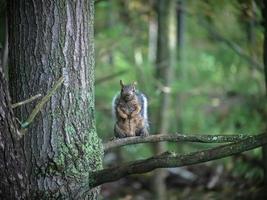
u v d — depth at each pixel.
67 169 6.05
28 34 6.16
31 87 6.15
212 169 15.01
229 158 14.41
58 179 6.02
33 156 6.06
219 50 18.39
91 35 6.37
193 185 14.47
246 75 16.69
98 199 6.66
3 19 9.39
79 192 6.03
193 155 5.55
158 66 14.05
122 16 15.92
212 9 13.53
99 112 15.04
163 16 13.95
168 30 13.95
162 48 13.98
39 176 6.03
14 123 5.45
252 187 12.61
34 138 6.08
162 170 13.52
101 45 14.33
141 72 14.38
